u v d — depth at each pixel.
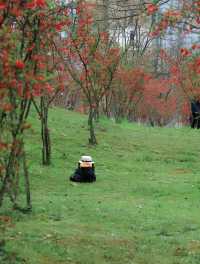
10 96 12.57
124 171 32.12
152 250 15.97
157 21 17.22
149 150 39.50
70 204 22.14
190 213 21.61
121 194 25.50
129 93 64.69
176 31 18.84
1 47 11.86
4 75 11.89
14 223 17.62
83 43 36.84
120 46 57.06
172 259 15.16
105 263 14.60
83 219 19.64
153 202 23.69
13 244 15.54
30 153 32.91
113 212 20.86
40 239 16.42
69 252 15.29
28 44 14.28
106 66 42.00
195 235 17.98
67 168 31.16
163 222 19.56
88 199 23.64
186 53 19.97
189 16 15.84
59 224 18.70
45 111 31.16
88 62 38.88
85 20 33.59
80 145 37.62
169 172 32.78
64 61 36.47
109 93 62.47
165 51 60.50
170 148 41.12
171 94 79.50
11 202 21.22
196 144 43.72
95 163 33.44
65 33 34.88
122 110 66.75
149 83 73.19
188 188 27.33
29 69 12.78
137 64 65.38
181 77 50.06
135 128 50.53
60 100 73.06
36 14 14.20
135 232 18.17
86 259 14.80
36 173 28.61
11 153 13.83
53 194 24.55
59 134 40.06
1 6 11.48
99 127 45.19
